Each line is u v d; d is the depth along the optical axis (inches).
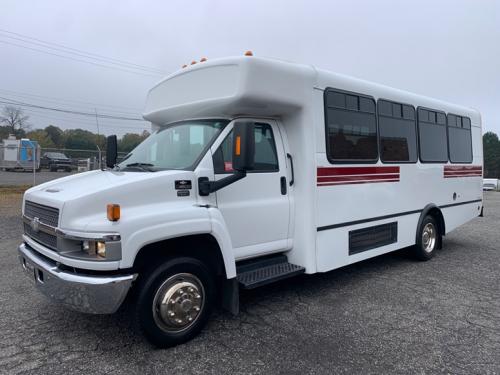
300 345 150.9
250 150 146.9
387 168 238.8
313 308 188.5
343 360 140.3
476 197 344.5
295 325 168.9
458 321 175.5
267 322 171.6
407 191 257.9
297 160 191.6
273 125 190.5
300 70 186.2
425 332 163.9
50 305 186.5
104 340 152.3
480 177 350.9
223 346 149.0
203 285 153.8
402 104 255.1
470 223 491.2
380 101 236.4
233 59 166.9
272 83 172.4
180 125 187.2
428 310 187.8
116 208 128.4
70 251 135.0
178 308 146.0
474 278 241.6
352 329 165.8
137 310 139.2
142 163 177.9
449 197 305.3
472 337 159.9
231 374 130.5
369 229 227.6
